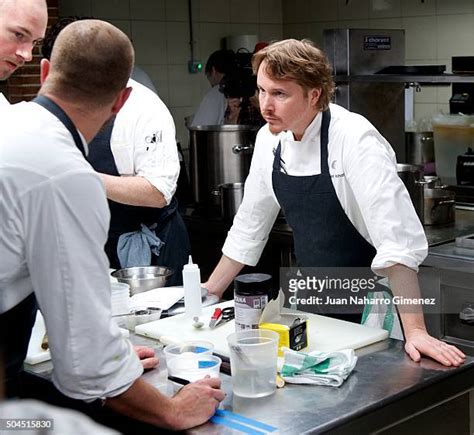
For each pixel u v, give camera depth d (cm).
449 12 555
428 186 383
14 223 154
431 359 199
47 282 156
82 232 156
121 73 166
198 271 232
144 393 162
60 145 158
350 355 191
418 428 188
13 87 527
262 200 269
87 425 101
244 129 421
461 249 324
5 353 165
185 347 196
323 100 239
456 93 463
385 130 452
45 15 267
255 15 651
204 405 168
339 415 167
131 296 254
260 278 206
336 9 624
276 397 178
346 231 252
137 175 296
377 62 441
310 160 249
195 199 438
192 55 620
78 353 156
